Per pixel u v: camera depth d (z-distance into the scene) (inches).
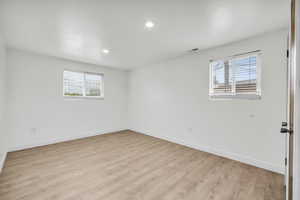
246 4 61.1
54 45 108.7
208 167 93.2
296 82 28.3
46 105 134.9
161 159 105.7
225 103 107.5
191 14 68.9
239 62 101.3
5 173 83.9
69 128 150.9
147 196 65.7
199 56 122.9
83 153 116.3
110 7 63.6
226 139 107.4
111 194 66.8
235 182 76.9
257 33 88.0
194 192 68.7
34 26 80.3
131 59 148.0
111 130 187.8
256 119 93.0
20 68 120.1
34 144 128.6
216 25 79.0
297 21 27.7
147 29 84.0
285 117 82.4
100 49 117.6
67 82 150.9
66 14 69.0
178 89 140.3
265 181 77.5
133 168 92.1
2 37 92.7
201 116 122.4
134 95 194.4
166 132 153.6
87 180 78.0
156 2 60.2
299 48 26.6
